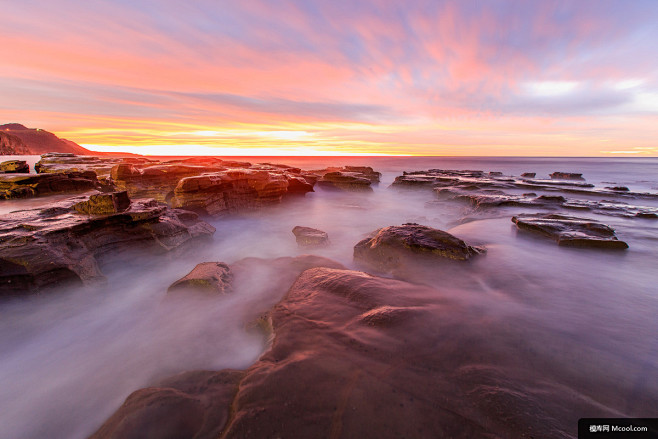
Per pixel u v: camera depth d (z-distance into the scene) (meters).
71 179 18.27
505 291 6.69
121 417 3.25
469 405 3.22
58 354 6.00
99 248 9.26
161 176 22.53
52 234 7.88
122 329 6.89
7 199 15.04
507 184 27.36
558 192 24.58
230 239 16.34
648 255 9.20
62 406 4.62
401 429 2.92
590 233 10.88
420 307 5.68
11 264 6.80
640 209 15.74
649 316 5.55
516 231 12.46
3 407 4.63
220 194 19.92
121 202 10.45
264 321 5.82
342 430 2.92
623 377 3.85
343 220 22.20
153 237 10.76
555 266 8.37
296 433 2.91
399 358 4.07
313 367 3.83
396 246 9.53
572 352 4.36
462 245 9.07
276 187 24.23
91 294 7.95
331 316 5.36
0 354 6.03
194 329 6.41
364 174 46.94
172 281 10.17
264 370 3.86
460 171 43.25
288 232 18.75
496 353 4.25
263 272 9.29
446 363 3.98
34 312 6.91
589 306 5.94
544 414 3.14
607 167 83.44
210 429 3.08
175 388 3.79
